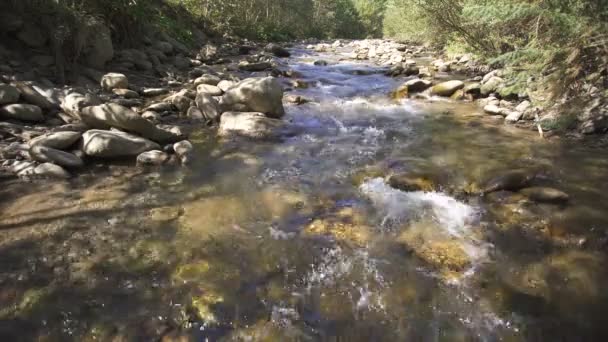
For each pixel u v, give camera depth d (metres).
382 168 4.98
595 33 5.30
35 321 2.62
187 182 4.54
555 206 4.01
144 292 2.89
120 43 9.34
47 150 4.53
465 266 3.20
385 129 6.43
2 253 3.21
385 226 3.75
